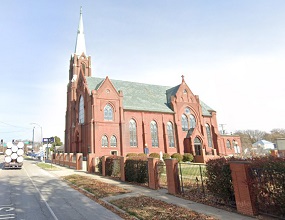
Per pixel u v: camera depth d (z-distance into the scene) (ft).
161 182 54.60
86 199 42.14
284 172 24.11
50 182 65.62
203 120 175.73
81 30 201.77
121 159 64.69
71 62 196.24
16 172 95.40
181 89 170.91
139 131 148.56
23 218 30.19
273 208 25.79
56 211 33.65
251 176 27.99
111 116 142.10
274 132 376.07
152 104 164.96
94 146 131.13
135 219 28.81
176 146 158.20
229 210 30.09
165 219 27.53
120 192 45.83
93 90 138.41
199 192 40.91
